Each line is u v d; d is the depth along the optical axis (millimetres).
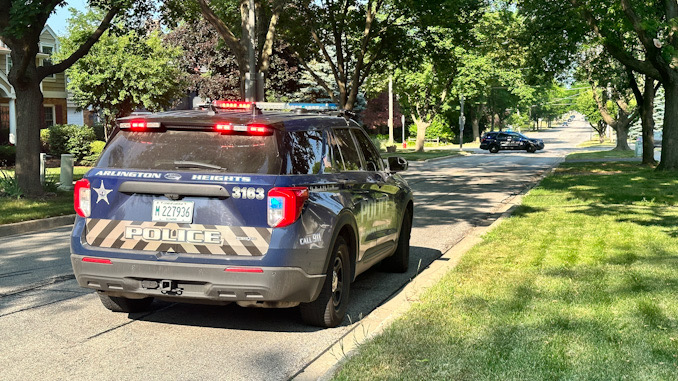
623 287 6926
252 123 5512
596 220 12383
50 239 11711
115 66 34094
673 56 23500
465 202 17500
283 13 28312
